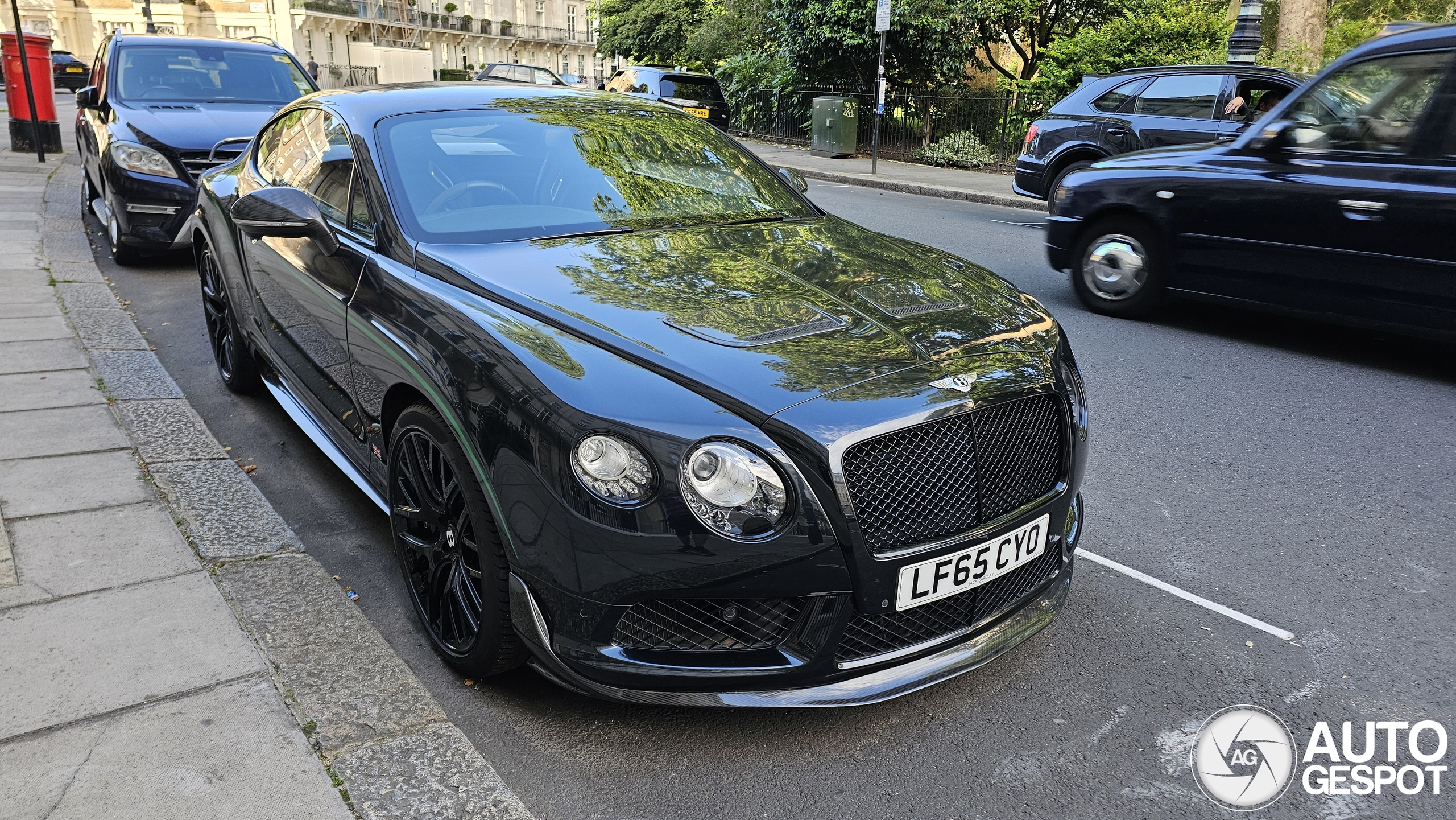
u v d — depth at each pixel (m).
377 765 2.26
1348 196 5.54
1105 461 4.31
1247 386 5.36
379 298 2.90
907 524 2.28
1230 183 6.09
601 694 2.27
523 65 29.80
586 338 2.40
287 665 2.61
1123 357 5.92
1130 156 6.88
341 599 2.95
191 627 2.75
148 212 7.15
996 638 2.52
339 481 3.96
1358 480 4.11
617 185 3.47
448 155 3.36
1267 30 25.86
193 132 7.34
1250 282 6.12
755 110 23.33
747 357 2.32
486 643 2.48
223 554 3.17
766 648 2.27
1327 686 2.73
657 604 2.22
